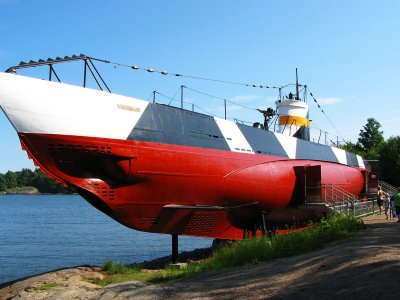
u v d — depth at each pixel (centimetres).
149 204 1576
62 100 1377
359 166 3622
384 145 6712
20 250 3042
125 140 1489
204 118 1848
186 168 1652
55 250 3022
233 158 1875
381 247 1057
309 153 2658
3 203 13312
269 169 2066
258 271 1062
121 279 1309
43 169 1386
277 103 2919
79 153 1410
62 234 4172
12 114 1298
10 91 1289
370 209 2619
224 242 2225
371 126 9044
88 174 1460
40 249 3083
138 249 2995
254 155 2034
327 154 2950
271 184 2050
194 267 1367
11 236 4022
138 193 1541
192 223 1736
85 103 1425
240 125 2070
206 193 1741
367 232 1447
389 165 6538
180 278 1192
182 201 1670
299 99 2981
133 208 1545
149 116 1596
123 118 1507
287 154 2381
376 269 833
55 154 1384
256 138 2145
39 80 1347
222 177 1786
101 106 1461
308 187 2230
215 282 1019
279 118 2870
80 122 1402
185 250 2917
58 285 1219
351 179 3011
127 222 1563
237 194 1869
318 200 2192
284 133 2802
